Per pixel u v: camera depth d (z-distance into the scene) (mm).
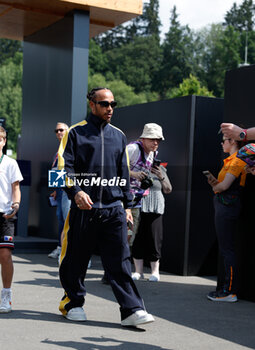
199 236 6973
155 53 86125
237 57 82250
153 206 6332
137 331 4105
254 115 5508
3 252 4480
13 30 9867
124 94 76062
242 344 3877
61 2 8109
